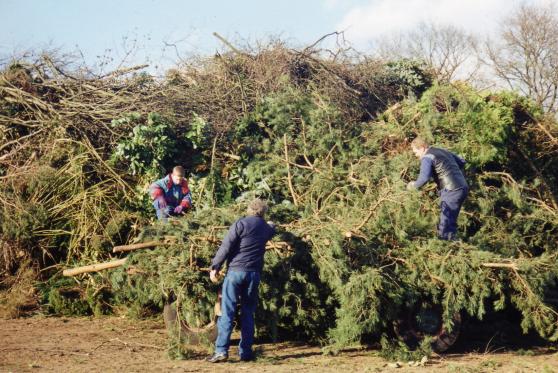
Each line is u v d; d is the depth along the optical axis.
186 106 12.58
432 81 15.27
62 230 11.10
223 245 7.53
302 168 11.24
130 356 7.70
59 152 11.91
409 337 8.22
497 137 10.65
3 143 12.45
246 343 7.64
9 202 11.21
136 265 8.30
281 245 8.16
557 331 8.21
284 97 12.21
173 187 10.20
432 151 9.21
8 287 10.91
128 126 12.08
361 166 10.45
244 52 14.15
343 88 13.72
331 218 8.76
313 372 7.00
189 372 6.86
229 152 12.04
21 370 6.74
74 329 9.37
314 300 8.30
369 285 7.65
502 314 9.89
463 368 7.32
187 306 7.94
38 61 13.37
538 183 10.91
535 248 10.38
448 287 7.98
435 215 9.24
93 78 13.37
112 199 11.29
